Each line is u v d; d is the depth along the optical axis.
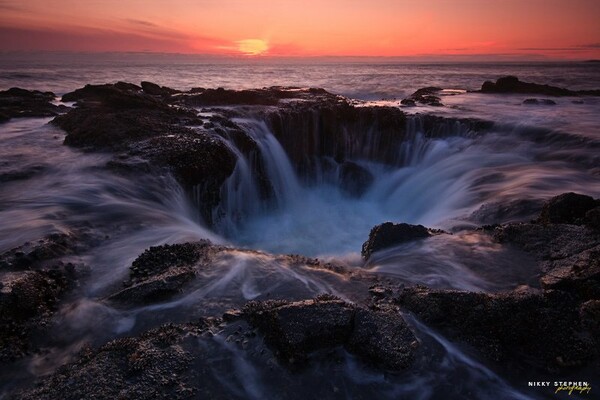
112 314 4.39
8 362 3.74
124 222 7.00
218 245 6.30
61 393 3.22
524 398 3.43
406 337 3.89
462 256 5.75
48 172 8.91
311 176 15.20
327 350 3.79
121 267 5.50
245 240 9.91
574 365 3.73
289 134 15.04
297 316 3.88
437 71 97.50
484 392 3.48
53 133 12.34
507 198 8.90
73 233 6.30
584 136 12.70
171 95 19.98
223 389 3.38
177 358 3.63
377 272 5.44
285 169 14.43
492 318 4.10
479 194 9.95
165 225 7.12
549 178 10.04
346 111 15.73
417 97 23.61
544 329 3.98
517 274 5.19
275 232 10.50
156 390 3.28
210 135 11.41
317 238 9.94
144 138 10.82
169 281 4.76
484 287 4.96
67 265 5.29
